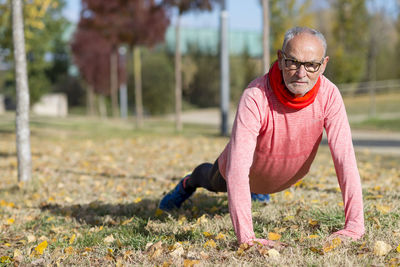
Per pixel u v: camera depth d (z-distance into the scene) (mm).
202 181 3594
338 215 3432
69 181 6285
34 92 29219
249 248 2584
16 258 3072
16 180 6387
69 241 3465
